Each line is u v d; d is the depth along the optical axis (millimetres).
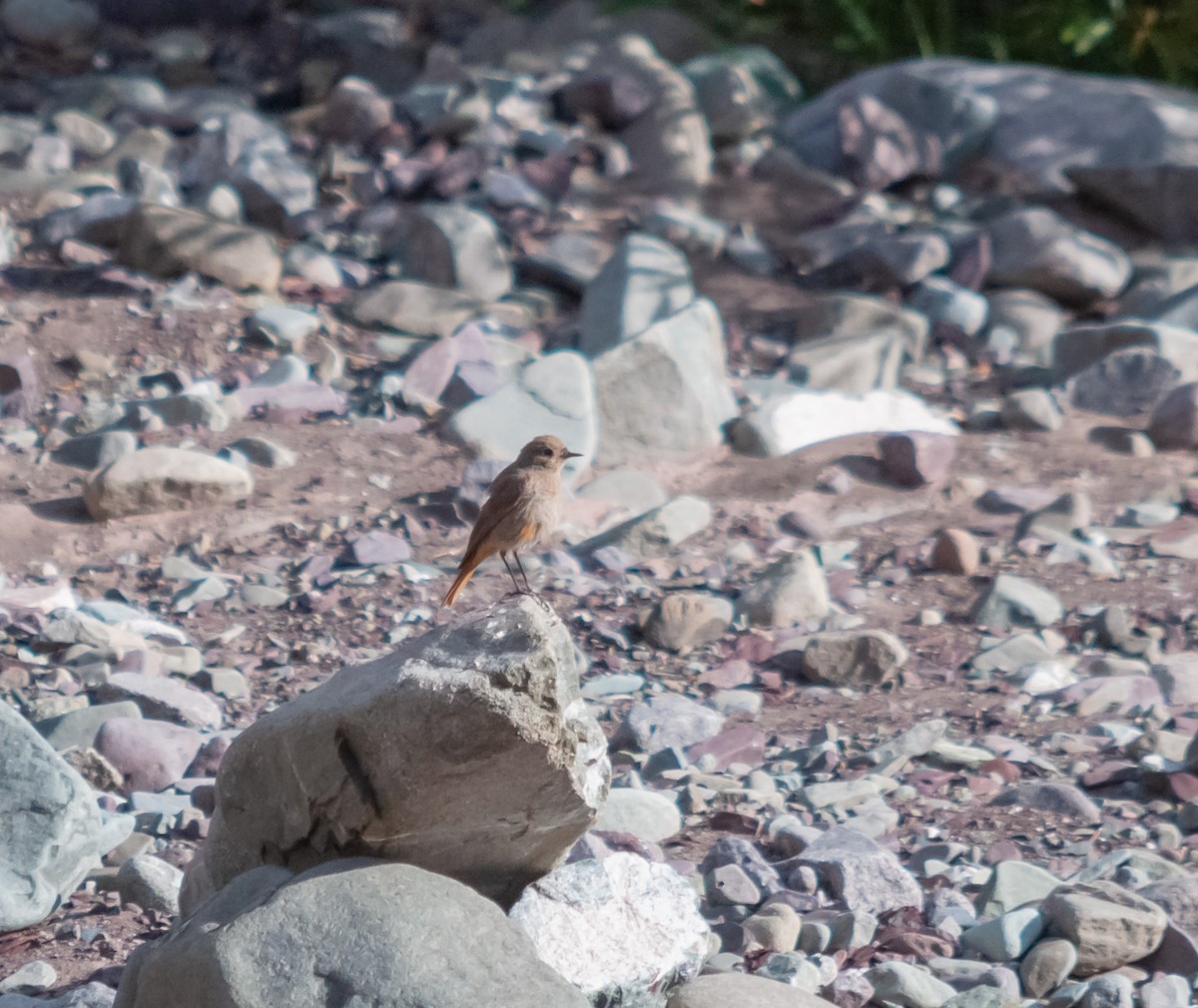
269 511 12602
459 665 5758
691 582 11969
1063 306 17359
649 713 9617
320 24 22250
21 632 10508
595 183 19062
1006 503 13078
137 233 15836
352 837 6031
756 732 9477
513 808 6000
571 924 6070
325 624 11109
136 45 22156
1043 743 9375
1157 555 12227
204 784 8625
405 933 5352
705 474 13742
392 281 16438
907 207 19219
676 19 22703
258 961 5309
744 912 7262
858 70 23109
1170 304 16438
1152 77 22922
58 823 7195
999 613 11242
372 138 19312
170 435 13469
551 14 23047
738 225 18547
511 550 8109
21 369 13812
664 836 8164
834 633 10688
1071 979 6699
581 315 15891
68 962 6762
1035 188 19266
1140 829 8133
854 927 6957
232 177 17922
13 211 16578
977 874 7621
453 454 13492
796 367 15414
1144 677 10188
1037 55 23203
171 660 10273
